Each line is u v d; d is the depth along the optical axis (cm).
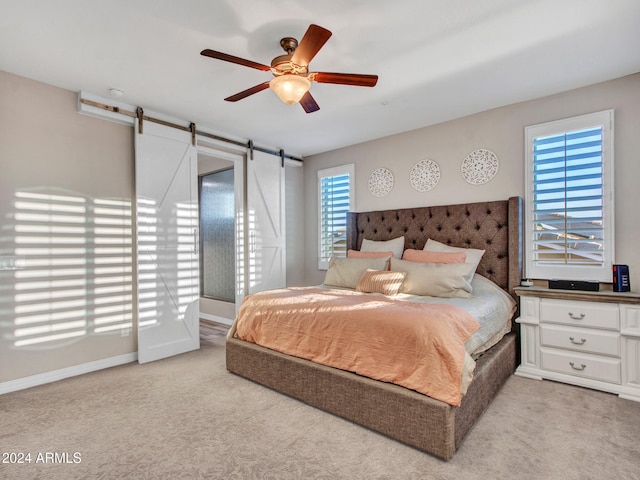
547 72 268
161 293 345
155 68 260
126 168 332
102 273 312
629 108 271
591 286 267
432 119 367
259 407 236
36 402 244
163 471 171
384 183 423
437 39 224
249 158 440
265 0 186
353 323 218
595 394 251
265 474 168
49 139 284
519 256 313
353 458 180
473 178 352
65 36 219
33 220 274
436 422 176
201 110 343
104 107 310
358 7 192
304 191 523
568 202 296
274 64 210
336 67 260
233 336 300
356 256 389
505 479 163
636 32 216
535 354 283
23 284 269
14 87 268
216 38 222
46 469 172
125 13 196
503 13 198
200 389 266
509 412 225
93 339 307
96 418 222
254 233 446
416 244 384
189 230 371
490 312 258
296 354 245
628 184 271
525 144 319
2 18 199
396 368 195
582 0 187
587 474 166
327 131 407
